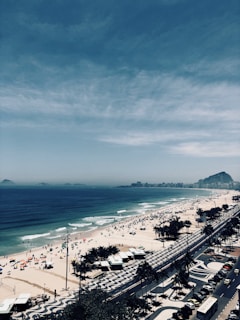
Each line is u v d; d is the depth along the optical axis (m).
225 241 194.50
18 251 192.88
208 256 162.12
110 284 121.44
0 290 122.00
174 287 115.06
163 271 126.94
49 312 96.75
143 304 91.31
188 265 137.12
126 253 170.88
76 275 139.38
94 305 72.88
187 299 103.69
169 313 93.00
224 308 96.38
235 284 118.06
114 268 146.50
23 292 119.25
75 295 111.88
